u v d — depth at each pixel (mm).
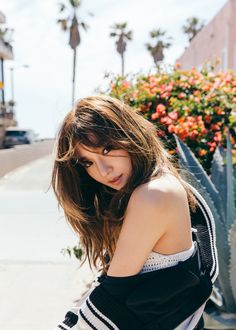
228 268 2828
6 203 9328
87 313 1188
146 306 1190
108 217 1339
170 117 4176
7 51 35094
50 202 9328
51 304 4008
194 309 1234
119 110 1293
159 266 1201
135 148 1252
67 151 1320
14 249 5848
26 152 20422
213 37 17938
